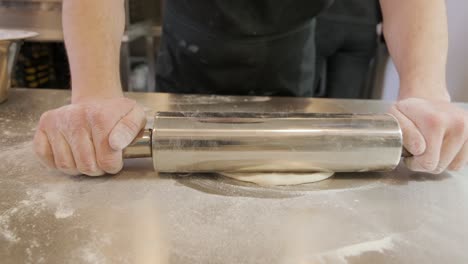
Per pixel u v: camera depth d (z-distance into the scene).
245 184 0.40
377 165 0.40
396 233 0.32
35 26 1.01
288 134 0.39
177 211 0.34
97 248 0.29
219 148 0.38
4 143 0.48
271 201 0.36
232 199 0.37
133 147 0.38
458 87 1.12
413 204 0.37
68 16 0.45
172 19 0.73
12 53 0.64
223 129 0.39
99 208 0.34
